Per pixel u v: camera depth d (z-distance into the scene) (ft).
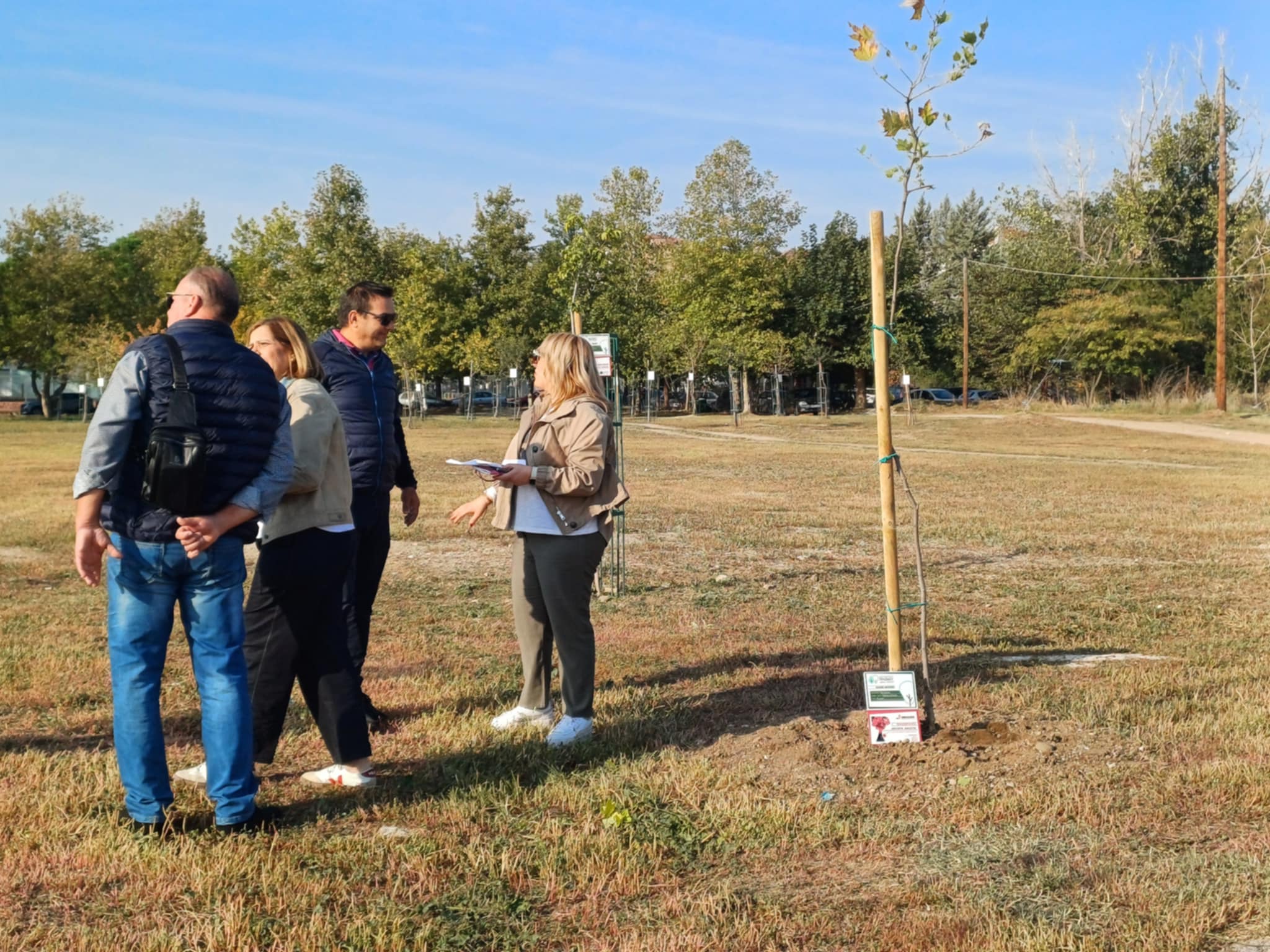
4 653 23.12
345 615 17.87
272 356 15.31
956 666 22.38
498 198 195.42
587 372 17.17
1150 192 175.52
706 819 13.92
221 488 12.60
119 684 13.10
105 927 10.94
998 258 218.59
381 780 15.52
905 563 37.70
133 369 12.22
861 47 15.78
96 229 193.16
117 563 12.79
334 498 15.08
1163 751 16.49
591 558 17.04
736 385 170.19
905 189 16.17
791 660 23.22
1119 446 106.73
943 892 11.74
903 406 187.32
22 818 13.61
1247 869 12.12
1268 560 38.32
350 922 11.05
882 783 15.25
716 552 40.34
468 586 32.78
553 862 12.48
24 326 183.21
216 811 13.33
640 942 10.66
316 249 149.79
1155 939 10.46
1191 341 165.17
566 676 17.31
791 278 192.75
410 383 169.58
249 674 15.29
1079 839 13.21
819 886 12.10
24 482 65.46
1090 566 37.27
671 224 200.64
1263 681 21.03
